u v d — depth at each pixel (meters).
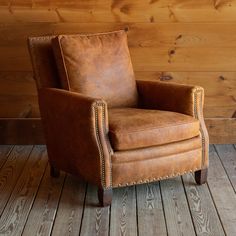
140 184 3.15
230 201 2.90
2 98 3.83
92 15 3.67
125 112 3.04
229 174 3.31
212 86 3.82
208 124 3.88
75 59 3.08
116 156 2.75
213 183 3.16
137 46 3.74
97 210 2.79
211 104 3.86
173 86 3.16
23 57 3.75
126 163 2.78
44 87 3.15
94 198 2.95
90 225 2.62
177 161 2.94
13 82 3.80
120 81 3.27
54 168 3.23
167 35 3.71
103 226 2.61
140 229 2.57
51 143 3.15
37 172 3.37
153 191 3.04
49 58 3.19
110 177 2.77
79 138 2.82
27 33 3.70
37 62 3.16
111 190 2.81
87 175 2.85
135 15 3.67
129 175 2.80
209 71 3.79
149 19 3.68
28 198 2.95
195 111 3.03
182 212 2.76
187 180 3.21
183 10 3.66
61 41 3.07
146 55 3.76
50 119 3.07
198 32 3.71
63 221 2.66
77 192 3.03
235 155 3.68
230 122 3.88
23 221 2.66
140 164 2.81
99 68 3.17
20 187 3.11
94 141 2.72
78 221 2.66
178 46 3.74
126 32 3.71
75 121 2.81
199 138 3.02
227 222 2.64
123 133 2.73
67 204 2.87
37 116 3.88
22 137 3.91
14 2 3.63
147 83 3.35
